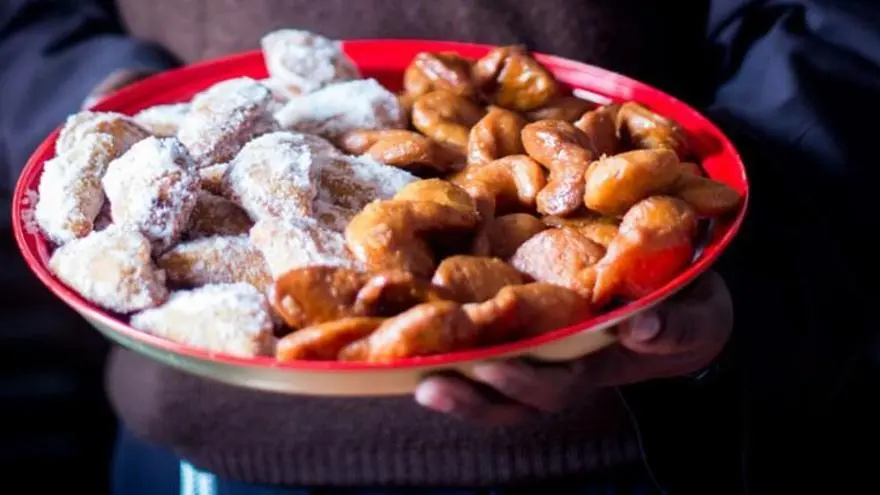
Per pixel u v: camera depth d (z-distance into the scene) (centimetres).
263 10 135
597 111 112
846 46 126
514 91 119
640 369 105
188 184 101
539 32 132
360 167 106
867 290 120
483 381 94
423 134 114
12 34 143
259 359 90
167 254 100
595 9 131
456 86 118
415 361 89
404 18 133
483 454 126
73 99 134
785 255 116
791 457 137
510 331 93
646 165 101
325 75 118
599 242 102
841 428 139
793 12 129
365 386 92
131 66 134
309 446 128
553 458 127
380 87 116
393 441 126
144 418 129
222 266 99
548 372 95
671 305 101
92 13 145
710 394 116
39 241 103
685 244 99
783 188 119
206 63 123
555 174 106
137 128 109
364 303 94
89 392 158
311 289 94
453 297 95
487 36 132
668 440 117
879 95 123
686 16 136
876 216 120
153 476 138
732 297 113
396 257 96
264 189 102
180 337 95
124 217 101
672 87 137
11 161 139
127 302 97
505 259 102
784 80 124
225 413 127
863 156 120
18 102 137
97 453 159
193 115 110
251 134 109
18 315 155
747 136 122
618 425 125
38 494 158
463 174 109
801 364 115
